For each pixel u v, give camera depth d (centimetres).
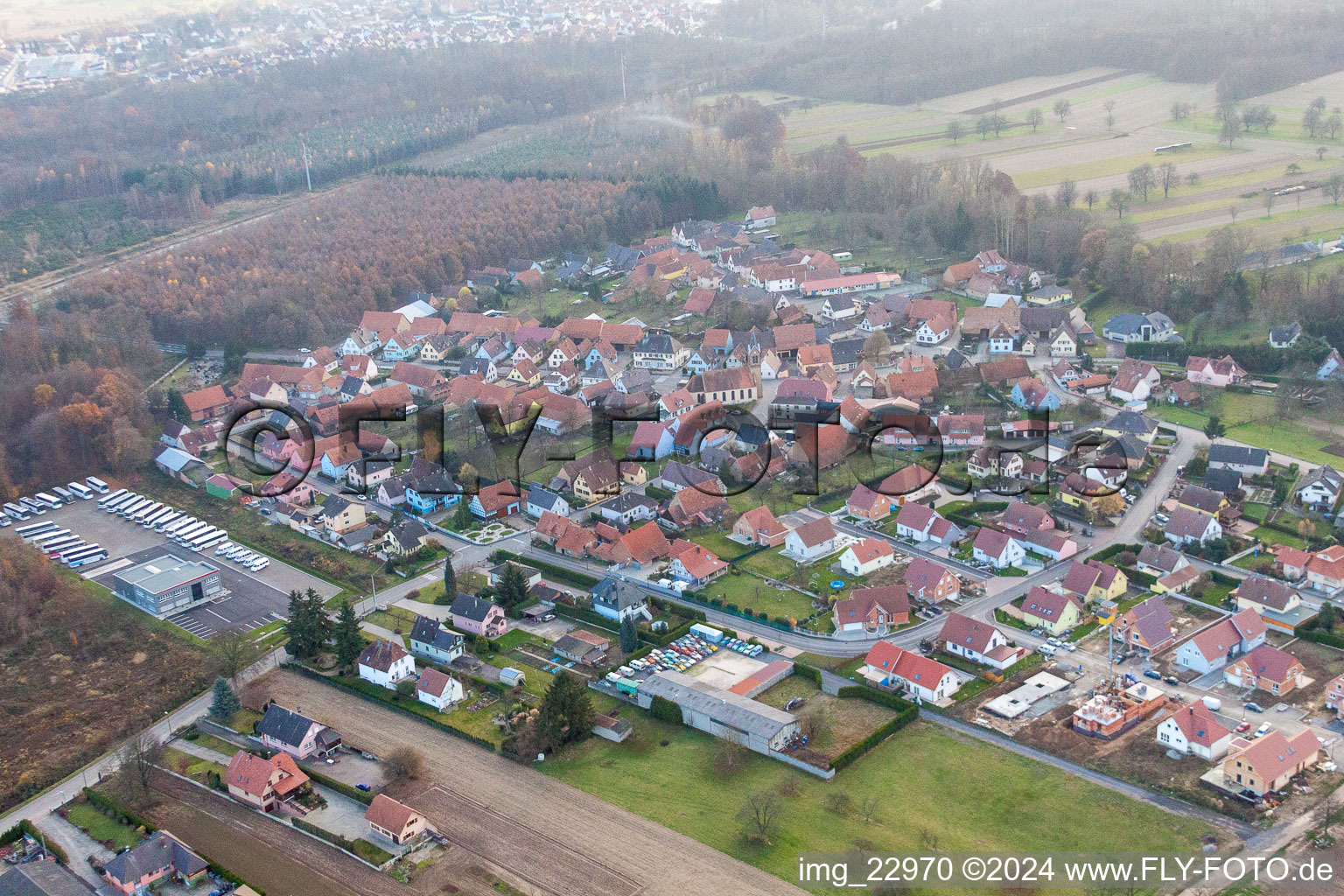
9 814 15450
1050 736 15575
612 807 14688
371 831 14488
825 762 15200
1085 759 15050
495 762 15775
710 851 13750
